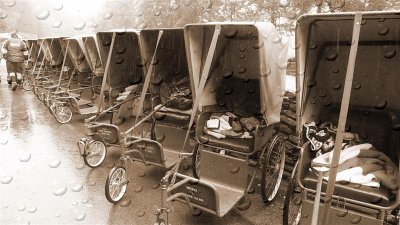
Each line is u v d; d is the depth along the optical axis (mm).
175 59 4559
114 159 4613
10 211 3170
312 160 2656
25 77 11078
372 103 3006
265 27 3066
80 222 3002
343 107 2070
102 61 5234
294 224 2875
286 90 3938
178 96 4340
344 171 2428
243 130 3461
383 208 2191
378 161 2590
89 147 4195
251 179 3494
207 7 6055
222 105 3898
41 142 5375
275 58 3297
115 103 5109
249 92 3764
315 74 3031
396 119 2889
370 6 3719
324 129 2910
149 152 3570
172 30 4094
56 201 3387
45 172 4141
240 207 3326
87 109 6383
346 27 2684
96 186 3756
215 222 3047
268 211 3254
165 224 2611
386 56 2820
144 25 7039
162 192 2486
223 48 3627
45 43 10031
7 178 3938
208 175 3473
